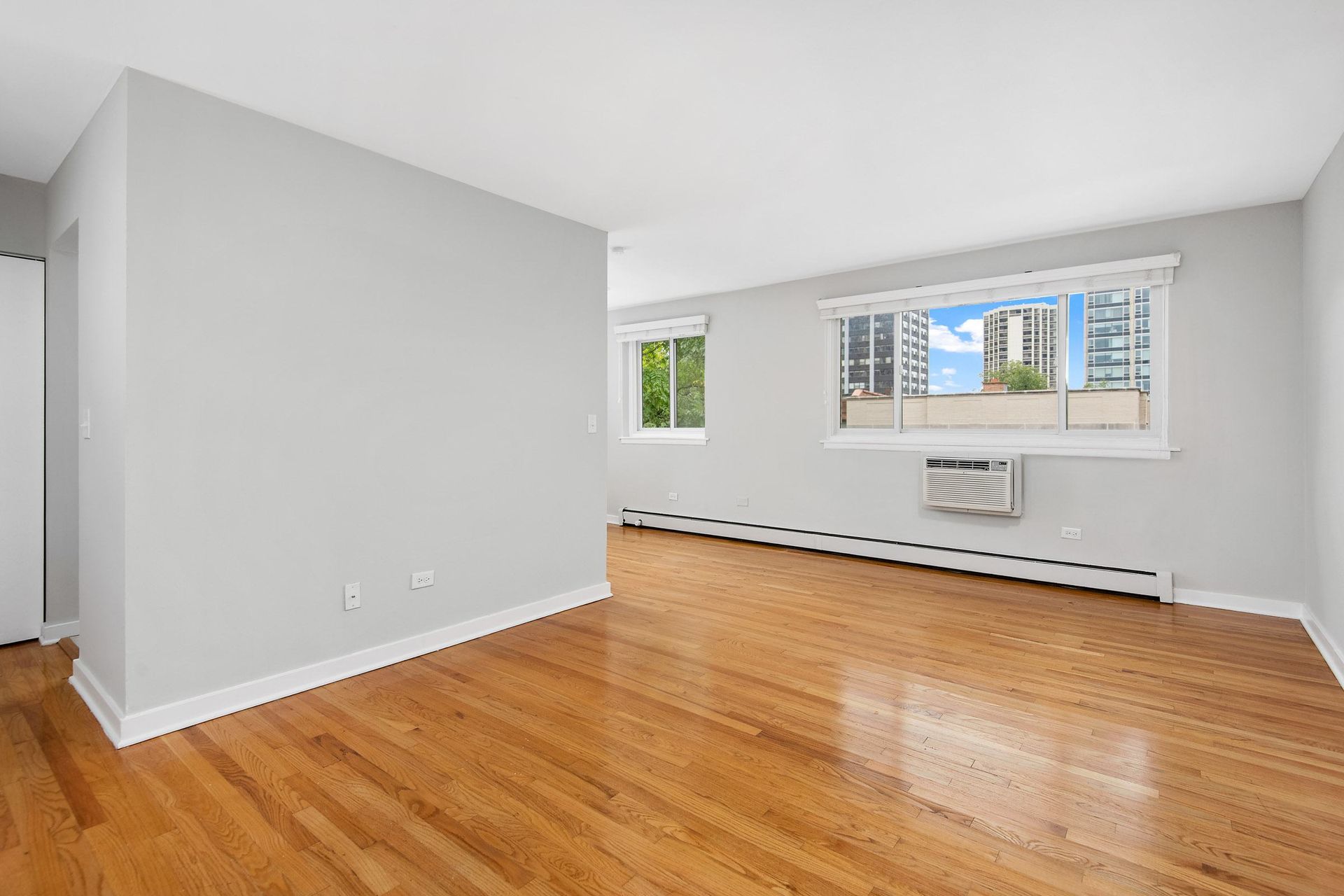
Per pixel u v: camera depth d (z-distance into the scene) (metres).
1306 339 3.81
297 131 2.87
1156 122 2.88
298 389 2.88
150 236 2.45
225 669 2.67
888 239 4.70
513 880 1.70
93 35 2.18
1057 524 4.73
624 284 6.23
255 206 2.73
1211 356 4.17
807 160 3.29
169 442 2.51
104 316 2.59
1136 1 2.03
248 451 2.72
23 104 2.64
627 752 2.36
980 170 3.44
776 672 3.12
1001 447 4.95
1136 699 2.81
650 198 3.81
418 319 3.33
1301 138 3.05
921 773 2.22
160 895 1.64
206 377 2.60
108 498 2.57
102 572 2.65
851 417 5.82
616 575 5.08
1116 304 4.55
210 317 2.61
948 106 2.72
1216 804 2.03
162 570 2.49
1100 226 4.42
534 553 3.96
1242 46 2.29
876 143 3.09
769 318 6.21
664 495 7.07
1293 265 3.91
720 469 6.60
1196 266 4.19
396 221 3.24
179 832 1.89
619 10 2.06
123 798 2.06
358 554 3.10
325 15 2.08
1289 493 3.96
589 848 1.83
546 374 4.02
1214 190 3.75
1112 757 2.32
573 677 3.05
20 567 3.52
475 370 3.61
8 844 1.84
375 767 2.25
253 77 2.47
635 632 3.71
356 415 3.08
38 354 3.54
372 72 2.45
